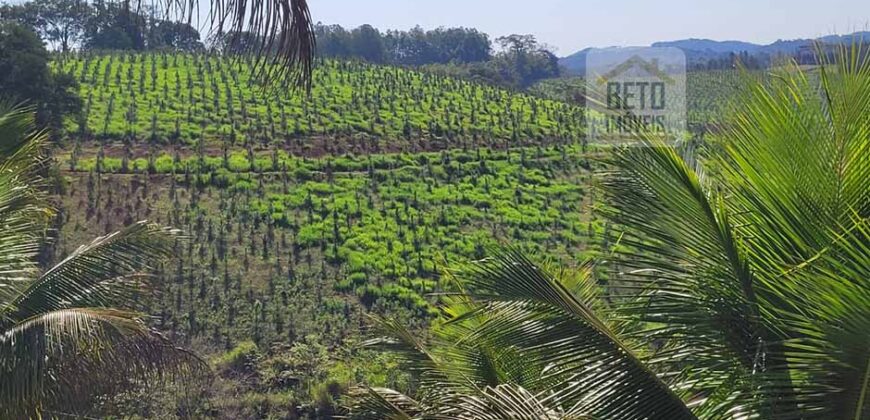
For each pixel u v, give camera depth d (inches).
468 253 1306.6
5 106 363.3
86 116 1881.2
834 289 161.9
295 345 885.2
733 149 202.5
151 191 1464.1
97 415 286.0
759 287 193.9
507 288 206.5
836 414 165.3
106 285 308.3
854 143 192.7
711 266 196.5
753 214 199.0
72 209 1296.8
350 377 748.6
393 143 2039.9
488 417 199.0
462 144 2075.5
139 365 277.0
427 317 1026.1
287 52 145.5
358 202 1526.8
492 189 1685.5
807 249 191.0
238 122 2048.5
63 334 265.1
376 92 2564.0
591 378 193.9
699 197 194.5
